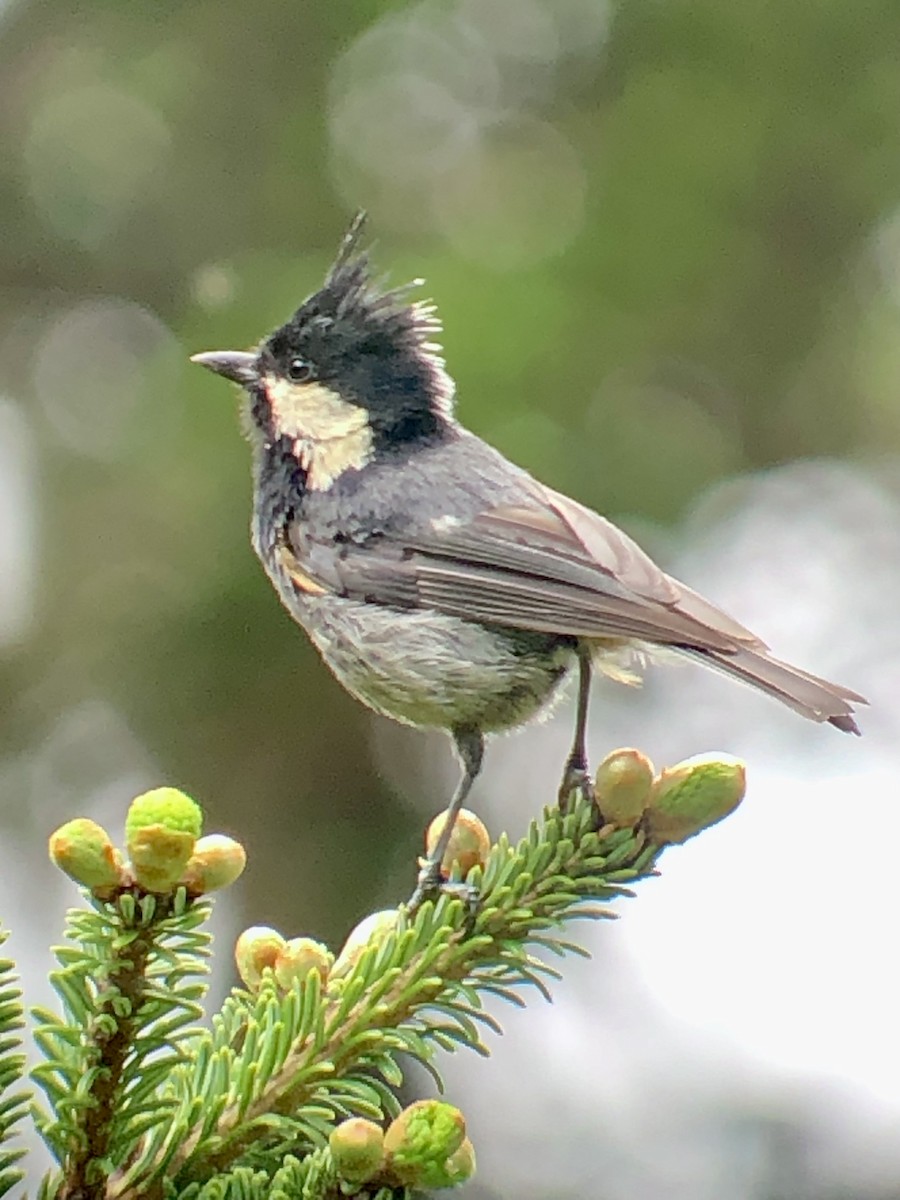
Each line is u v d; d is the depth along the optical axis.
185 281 12.72
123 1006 4.17
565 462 11.23
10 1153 4.26
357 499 8.08
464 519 7.79
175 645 11.64
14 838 12.08
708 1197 11.34
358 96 12.99
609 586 7.20
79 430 12.26
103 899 4.14
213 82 13.20
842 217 12.48
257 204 12.95
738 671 6.48
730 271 12.29
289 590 8.19
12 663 12.11
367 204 12.53
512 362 11.22
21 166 13.38
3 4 13.65
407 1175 4.20
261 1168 4.58
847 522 12.97
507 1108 11.55
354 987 4.62
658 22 12.59
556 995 11.88
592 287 11.86
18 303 13.34
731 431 12.54
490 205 12.40
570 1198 11.34
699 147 12.22
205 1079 4.52
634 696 11.98
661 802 5.21
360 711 12.03
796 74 12.36
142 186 13.13
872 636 12.74
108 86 13.30
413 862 12.15
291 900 11.99
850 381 12.78
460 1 12.88
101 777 12.10
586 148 12.55
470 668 7.52
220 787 12.01
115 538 11.87
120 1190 4.32
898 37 12.30
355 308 8.55
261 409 8.58
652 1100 11.57
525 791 12.14
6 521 12.38
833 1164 11.38
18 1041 4.27
